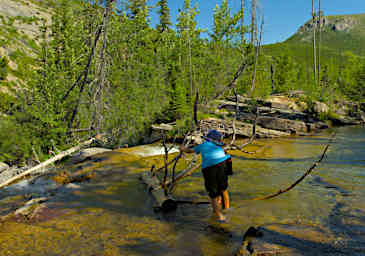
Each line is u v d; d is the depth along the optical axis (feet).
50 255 10.71
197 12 52.21
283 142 48.08
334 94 114.21
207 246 11.23
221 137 15.52
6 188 21.30
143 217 14.74
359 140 46.16
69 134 37.29
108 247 11.30
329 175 22.98
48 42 41.50
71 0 39.63
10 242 11.84
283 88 119.55
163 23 99.66
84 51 41.63
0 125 31.63
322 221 13.26
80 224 13.84
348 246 10.39
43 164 18.86
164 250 10.98
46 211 15.74
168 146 40.86
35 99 36.19
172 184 18.01
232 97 70.95
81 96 37.37
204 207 16.14
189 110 47.80
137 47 51.03
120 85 47.14
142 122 50.88
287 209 15.28
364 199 16.62
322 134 59.98
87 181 22.58
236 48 45.14
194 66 51.90
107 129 42.93
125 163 29.12
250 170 25.73
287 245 10.59
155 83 52.44
